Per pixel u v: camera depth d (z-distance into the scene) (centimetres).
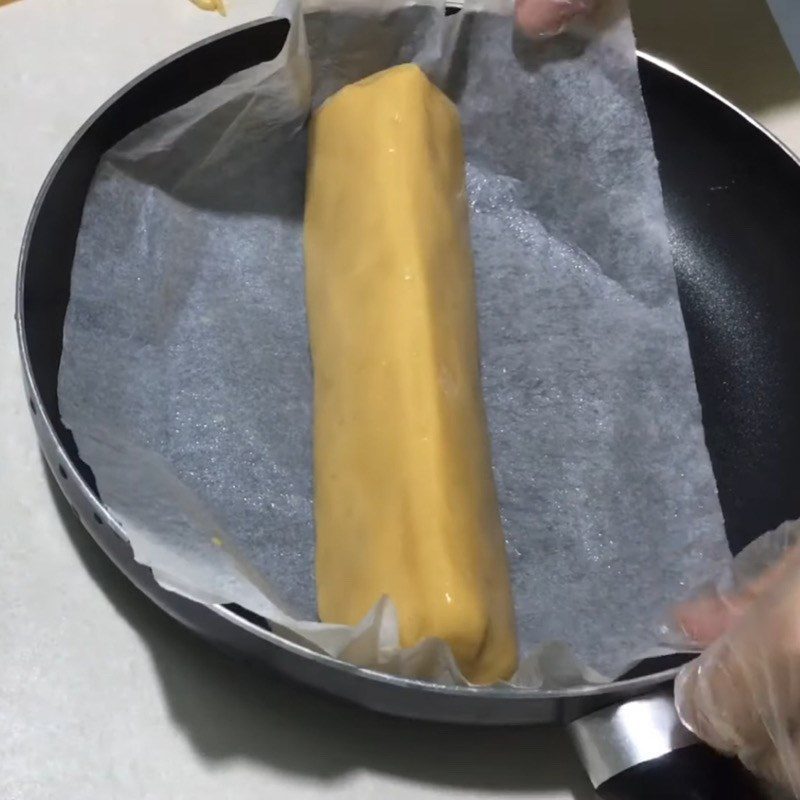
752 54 67
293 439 55
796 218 58
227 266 58
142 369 55
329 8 56
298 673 47
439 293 54
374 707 48
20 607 51
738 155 59
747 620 45
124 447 52
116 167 55
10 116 61
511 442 56
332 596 51
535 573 54
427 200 55
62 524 53
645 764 46
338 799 50
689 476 55
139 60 64
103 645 51
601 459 56
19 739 49
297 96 57
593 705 47
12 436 54
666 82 59
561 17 56
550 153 59
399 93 56
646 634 52
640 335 58
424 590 49
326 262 56
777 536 51
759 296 59
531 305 59
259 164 58
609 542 55
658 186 58
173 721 50
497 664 49
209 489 54
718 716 45
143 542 47
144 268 56
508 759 51
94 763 49
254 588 48
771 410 57
